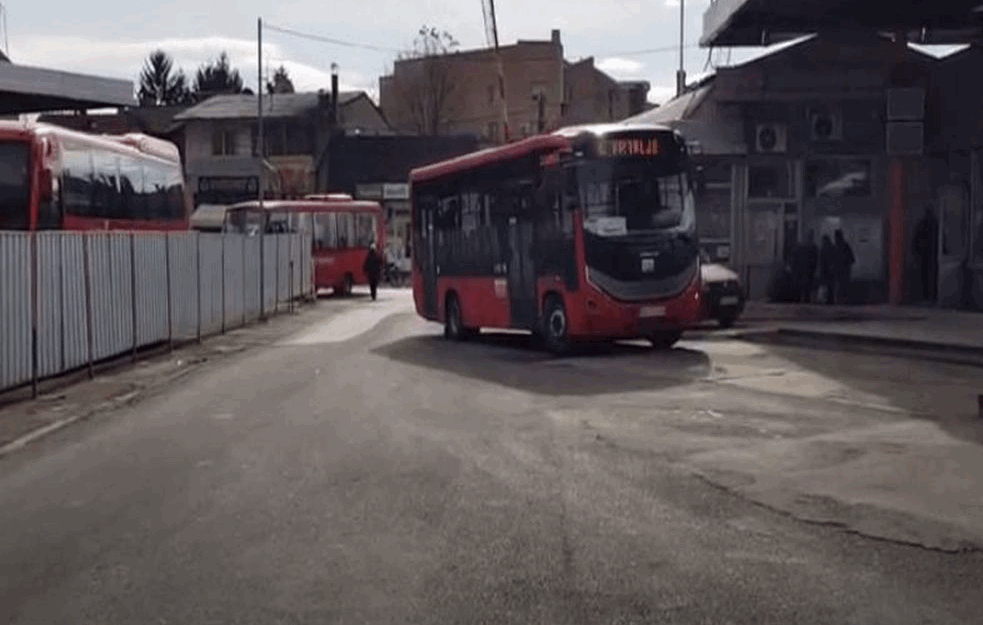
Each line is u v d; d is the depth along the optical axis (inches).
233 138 3181.6
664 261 924.0
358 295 2175.2
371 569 342.6
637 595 315.3
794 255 1370.6
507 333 1254.9
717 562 345.1
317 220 2124.8
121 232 928.9
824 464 482.0
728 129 1384.1
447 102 3663.9
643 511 408.2
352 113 3560.5
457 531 384.2
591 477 465.4
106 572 346.6
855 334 971.3
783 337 1023.6
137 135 1334.9
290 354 1034.7
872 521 388.5
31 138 973.8
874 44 1331.2
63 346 793.6
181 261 1112.8
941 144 1268.5
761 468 476.1
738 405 650.8
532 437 558.6
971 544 360.2
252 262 1470.2
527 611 303.4
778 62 1350.9
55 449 562.9
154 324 1020.5
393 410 660.1
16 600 322.3
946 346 887.1
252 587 328.2
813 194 1389.0
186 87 5044.3
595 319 914.7
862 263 1380.4
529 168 991.0
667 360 885.2
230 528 394.6
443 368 882.8
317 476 477.1
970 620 293.6
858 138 1366.9
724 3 1264.8
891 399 663.1
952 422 581.0
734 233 1402.6
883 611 300.2
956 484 439.5
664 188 930.7
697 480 456.1
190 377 858.8
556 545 365.4
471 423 605.6
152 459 528.4
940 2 1182.9
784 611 300.8
